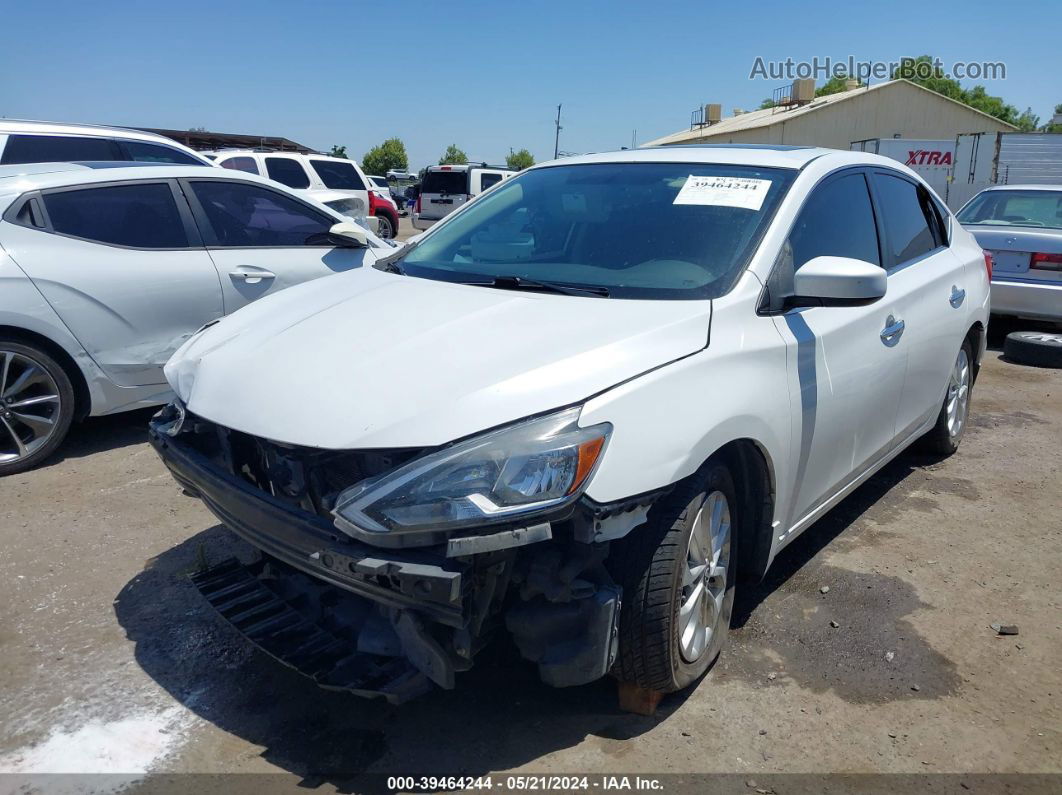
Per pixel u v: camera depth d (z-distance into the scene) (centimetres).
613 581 258
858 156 407
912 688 298
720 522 289
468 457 224
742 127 4062
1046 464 520
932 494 471
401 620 236
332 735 271
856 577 375
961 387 516
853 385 347
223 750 264
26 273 469
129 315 507
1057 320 793
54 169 512
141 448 526
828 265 300
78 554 387
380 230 934
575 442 228
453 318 281
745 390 277
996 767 260
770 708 286
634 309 279
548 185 387
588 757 261
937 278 438
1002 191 907
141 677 299
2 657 309
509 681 297
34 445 484
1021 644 325
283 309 324
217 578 312
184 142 1920
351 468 240
